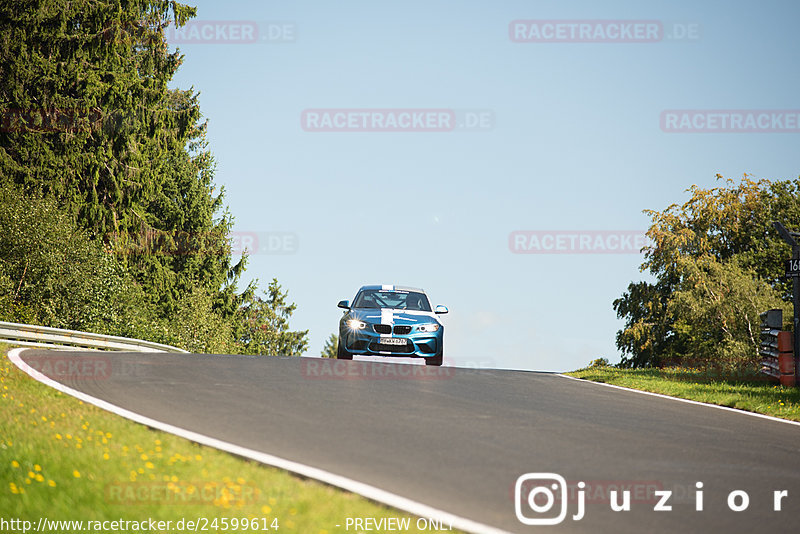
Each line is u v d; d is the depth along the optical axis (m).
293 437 25.06
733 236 122.75
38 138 96.69
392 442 24.84
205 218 150.88
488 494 19.69
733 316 93.19
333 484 19.83
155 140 112.00
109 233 110.62
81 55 100.69
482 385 39.78
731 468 23.38
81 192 104.50
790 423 32.84
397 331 50.31
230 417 27.84
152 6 112.62
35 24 95.12
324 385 36.50
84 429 24.56
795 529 18.09
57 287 95.00
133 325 105.81
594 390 41.53
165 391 32.72
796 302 47.91
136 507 18.14
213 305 158.88
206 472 20.61
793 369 47.44
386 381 38.94
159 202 144.38
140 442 23.33
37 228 91.31
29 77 93.88
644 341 115.62
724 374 54.53
